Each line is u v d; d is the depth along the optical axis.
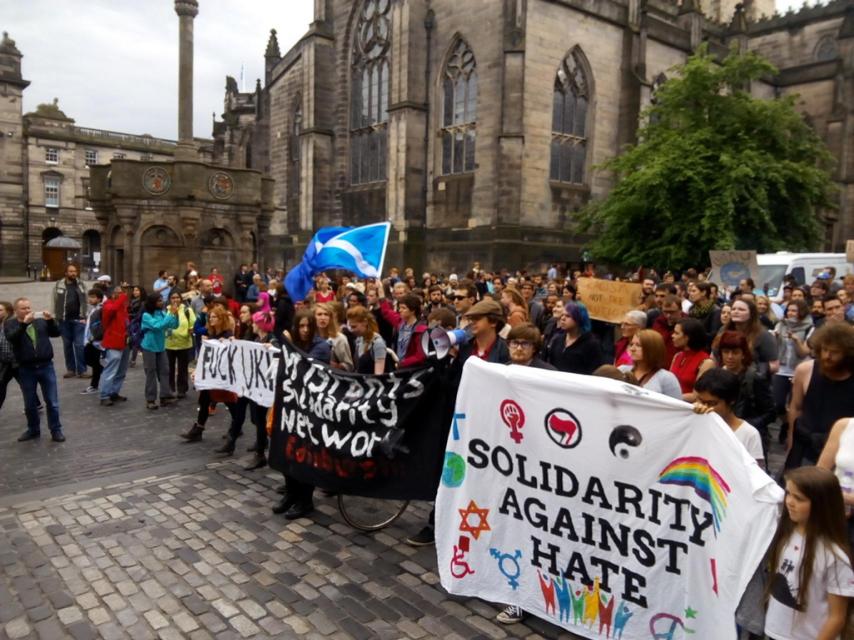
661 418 4.65
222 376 9.72
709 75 29.17
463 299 9.17
